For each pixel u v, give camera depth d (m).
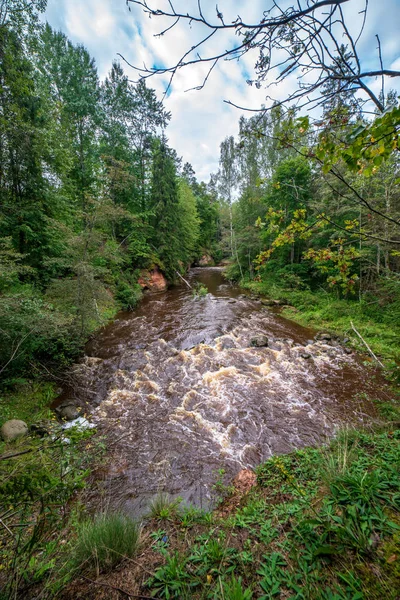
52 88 14.97
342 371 6.60
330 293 12.61
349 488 1.98
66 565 1.73
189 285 20.22
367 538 1.52
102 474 3.58
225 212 30.05
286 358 7.42
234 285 20.78
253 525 2.08
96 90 17.66
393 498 1.78
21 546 1.81
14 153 8.50
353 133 1.37
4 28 7.55
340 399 5.34
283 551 1.69
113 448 4.11
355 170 1.58
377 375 6.30
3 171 8.47
